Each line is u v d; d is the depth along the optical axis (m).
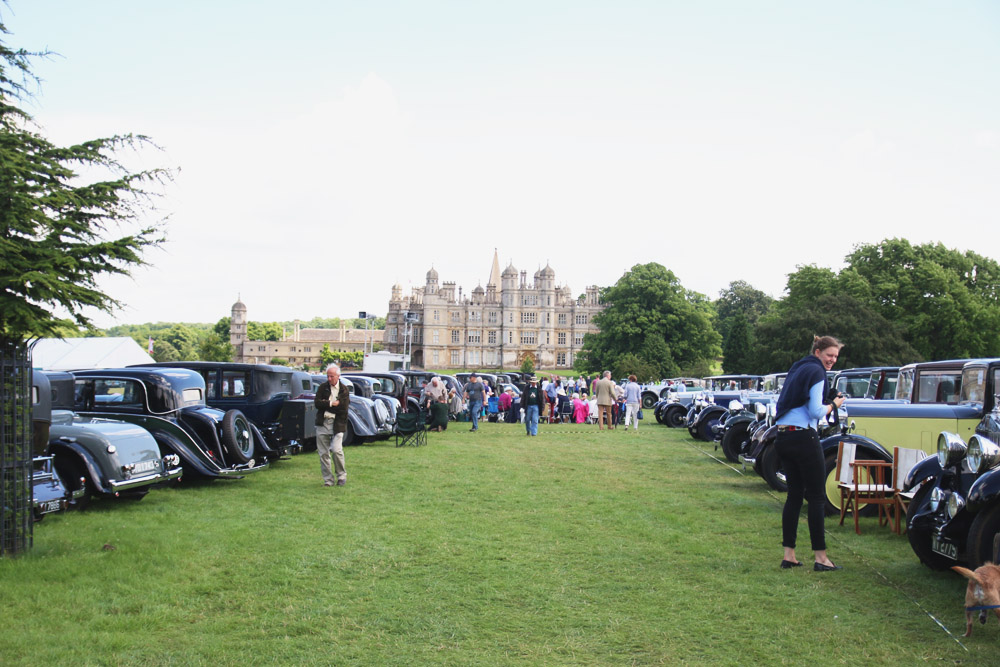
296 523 11.04
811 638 6.59
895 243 70.62
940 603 7.57
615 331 101.44
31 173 8.20
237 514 11.60
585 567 8.86
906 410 12.55
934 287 66.31
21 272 7.86
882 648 6.34
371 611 7.28
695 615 7.19
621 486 14.92
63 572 8.13
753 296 153.75
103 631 6.64
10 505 8.66
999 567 6.55
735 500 13.28
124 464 11.59
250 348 186.50
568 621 7.02
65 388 13.73
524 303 162.00
